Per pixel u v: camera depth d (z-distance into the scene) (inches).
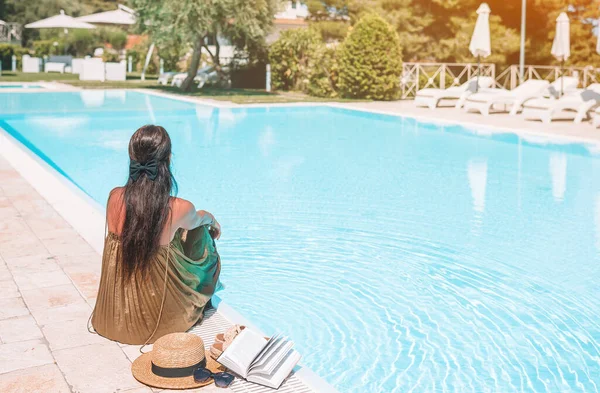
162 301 146.3
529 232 279.4
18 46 1406.3
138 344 146.8
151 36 957.8
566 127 572.4
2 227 242.5
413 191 355.3
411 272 228.2
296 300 201.0
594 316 191.6
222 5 850.8
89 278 188.9
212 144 510.0
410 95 923.4
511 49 1193.4
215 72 1004.6
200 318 159.8
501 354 166.1
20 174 344.5
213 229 172.9
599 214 309.9
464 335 177.2
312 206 320.8
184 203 149.6
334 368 157.6
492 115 673.6
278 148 494.9
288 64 952.9
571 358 164.1
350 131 588.7
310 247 255.1
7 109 684.7
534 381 151.9
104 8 1996.8
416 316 189.9
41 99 807.7
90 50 1547.7
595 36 1326.3
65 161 438.0
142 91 915.4
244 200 331.9
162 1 879.1
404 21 1245.7
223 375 129.5
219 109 732.0
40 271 194.5
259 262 236.8
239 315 165.5
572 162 442.6
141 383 129.0
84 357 139.9
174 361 129.1
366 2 1262.3
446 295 207.0
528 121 619.2
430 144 517.3
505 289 213.0
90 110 675.4
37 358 139.0
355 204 326.0
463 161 445.4
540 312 193.9
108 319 147.1
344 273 226.2
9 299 171.8
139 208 142.5
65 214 263.4
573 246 260.4
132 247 142.4
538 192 354.6
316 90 904.3
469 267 234.4
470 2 1227.2
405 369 157.3
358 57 839.7
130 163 145.2
